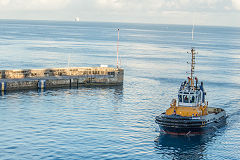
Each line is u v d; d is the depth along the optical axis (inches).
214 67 5310.0
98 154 1686.8
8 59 5452.8
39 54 6338.6
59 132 1993.1
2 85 3171.8
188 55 7140.8
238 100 3036.4
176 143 1903.3
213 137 2031.3
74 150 1722.4
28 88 3334.2
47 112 2447.1
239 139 2006.6
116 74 3722.9
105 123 2215.8
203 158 1711.4
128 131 2066.9
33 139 1856.5
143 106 2738.7
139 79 4104.3
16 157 1611.7
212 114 2194.9
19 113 2389.3
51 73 3631.9
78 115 2394.2
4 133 1937.7
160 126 2071.9
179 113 2121.1
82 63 5354.3
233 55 7327.8
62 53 6658.5
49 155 1648.6
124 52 7347.4
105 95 3159.5
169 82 3937.0
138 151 1758.1
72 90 3361.2
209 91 3430.1
